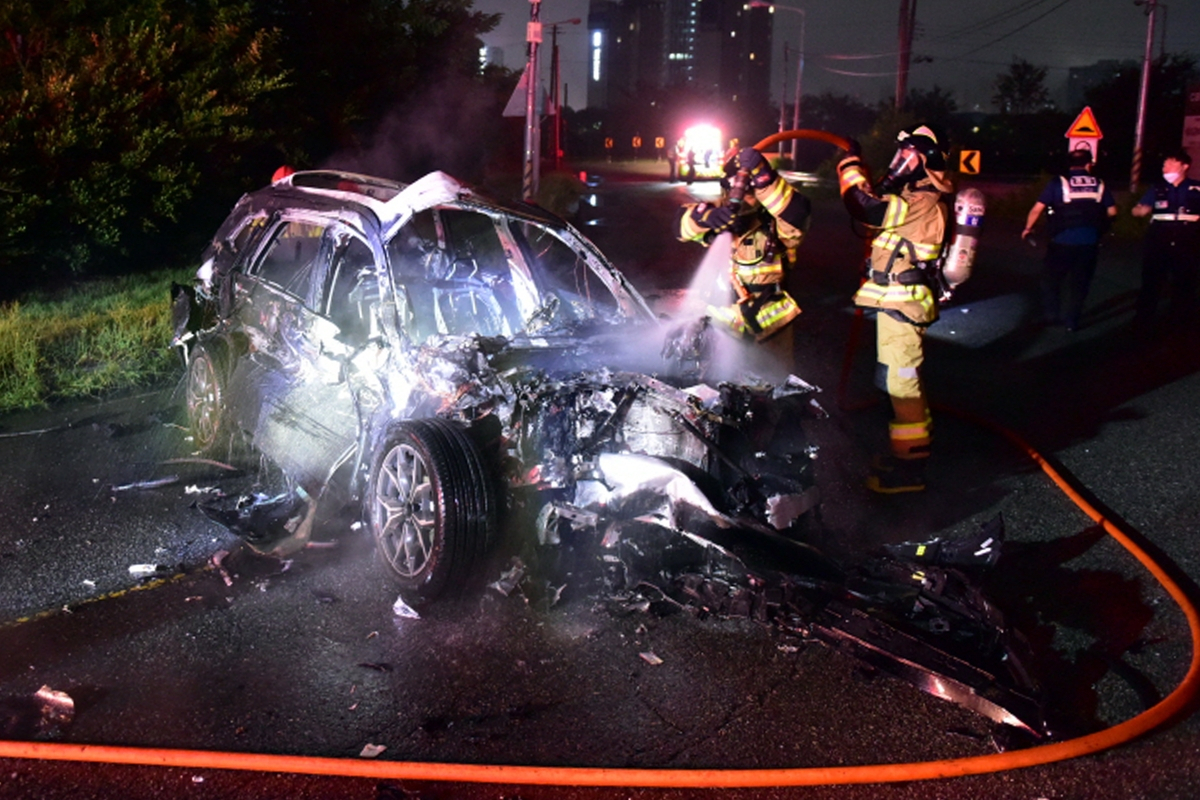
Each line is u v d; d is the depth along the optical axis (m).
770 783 2.96
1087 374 8.07
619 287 5.45
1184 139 15.46
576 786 2.95
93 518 4.91
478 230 6.53
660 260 14.66
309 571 4.39
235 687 3.45
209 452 5.76
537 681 3.54
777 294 5.43
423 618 3.98
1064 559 4.66
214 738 3.15
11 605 4.00
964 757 3.16
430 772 2.96
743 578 4.09
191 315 6.21
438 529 3.90
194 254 12.57
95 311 9.57
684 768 3.06
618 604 4.09
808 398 4.57
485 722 3.28
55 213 10.59
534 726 3.27
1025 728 3.22
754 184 5.20
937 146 5.04
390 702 3.39
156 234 12.11
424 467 4.03
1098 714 3.42
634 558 4.15
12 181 10.05
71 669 3.54
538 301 5.68
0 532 4.71
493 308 5.84
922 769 3.03
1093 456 6.07
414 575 4.05
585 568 4.27
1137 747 3.19
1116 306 10.89
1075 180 9.39
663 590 4.09
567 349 4.69
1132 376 7.96
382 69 15.48
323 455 4.64
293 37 14.68
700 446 4.18
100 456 5.82
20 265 10.69
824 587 3.99
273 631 3.85
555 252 6.03
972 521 5.12
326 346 4.80
